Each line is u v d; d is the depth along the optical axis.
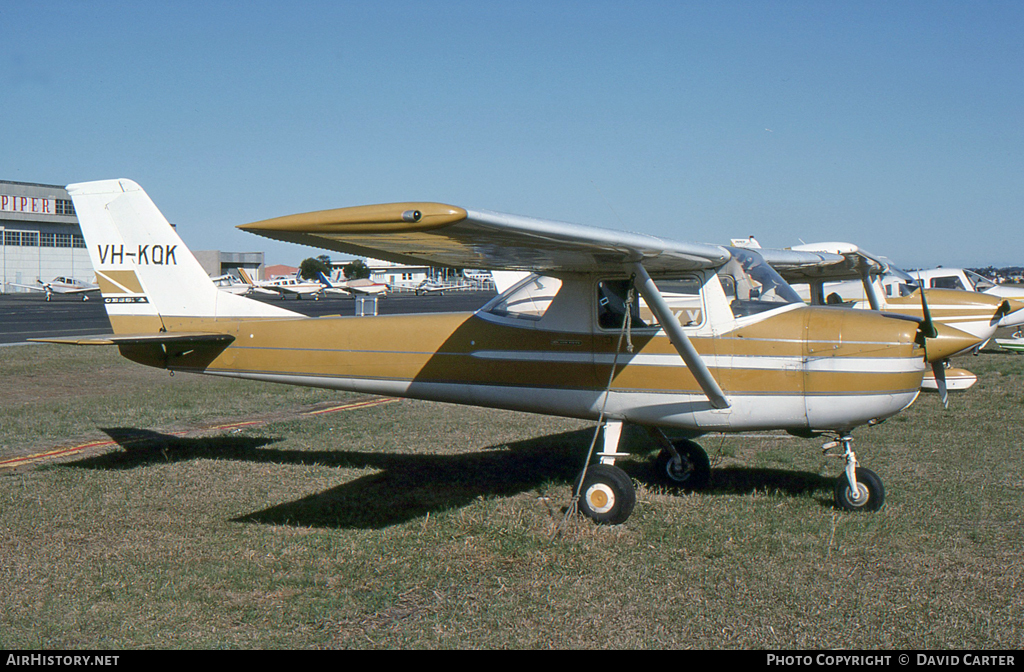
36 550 4.72
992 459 7.11
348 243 4.40
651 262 5.34
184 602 3.98
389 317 6.55
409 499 5.91
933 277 16.95
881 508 5.50
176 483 6.35
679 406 5.58
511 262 5.36
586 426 9.03
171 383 12.70
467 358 6.18
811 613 3.81
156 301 7.15
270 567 4.46
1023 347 15.48
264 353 6.87
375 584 4.21
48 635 3.62
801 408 5.37
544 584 4.20
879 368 5.18
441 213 3.54
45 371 14.03
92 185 7.14
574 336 5.82
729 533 5.01
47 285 65.50
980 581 4.21
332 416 9.70
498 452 7.67
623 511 5.27
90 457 7.30
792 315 5.46
